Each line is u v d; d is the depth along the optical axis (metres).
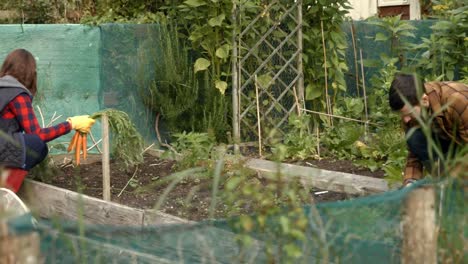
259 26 8.55
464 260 3.23
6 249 2.89
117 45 8.51
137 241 3.12
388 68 8.81
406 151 7.01
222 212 5.72
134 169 7.30
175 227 3.15
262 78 8.52
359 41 9.84
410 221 3.24
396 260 3.24
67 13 10.14
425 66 9.09
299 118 8.30
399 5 13.46
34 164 5.97
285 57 8.89
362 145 7.74
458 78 9.24
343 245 3.13
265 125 8.54
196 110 8.67
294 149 7.85
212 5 8.19
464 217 3.26
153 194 6.52
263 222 2.99
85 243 3.02
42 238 2.97
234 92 8.33
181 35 8.69
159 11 9.52
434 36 8.97
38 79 8.22
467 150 3.51
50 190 6.25
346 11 8.88
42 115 8.00
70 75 8.38
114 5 9.81
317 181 6.32
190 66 8.70
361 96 9.82
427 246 3.22
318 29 8.80
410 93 4.49
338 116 8.50
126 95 8.59
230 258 3.11
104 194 6.20
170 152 7.36
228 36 8.36
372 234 3.20
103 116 6.21
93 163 7.88
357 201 3.19
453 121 4.62
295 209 3.00
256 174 6.66
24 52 6.02
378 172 7.16
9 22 9.82
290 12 8.59
